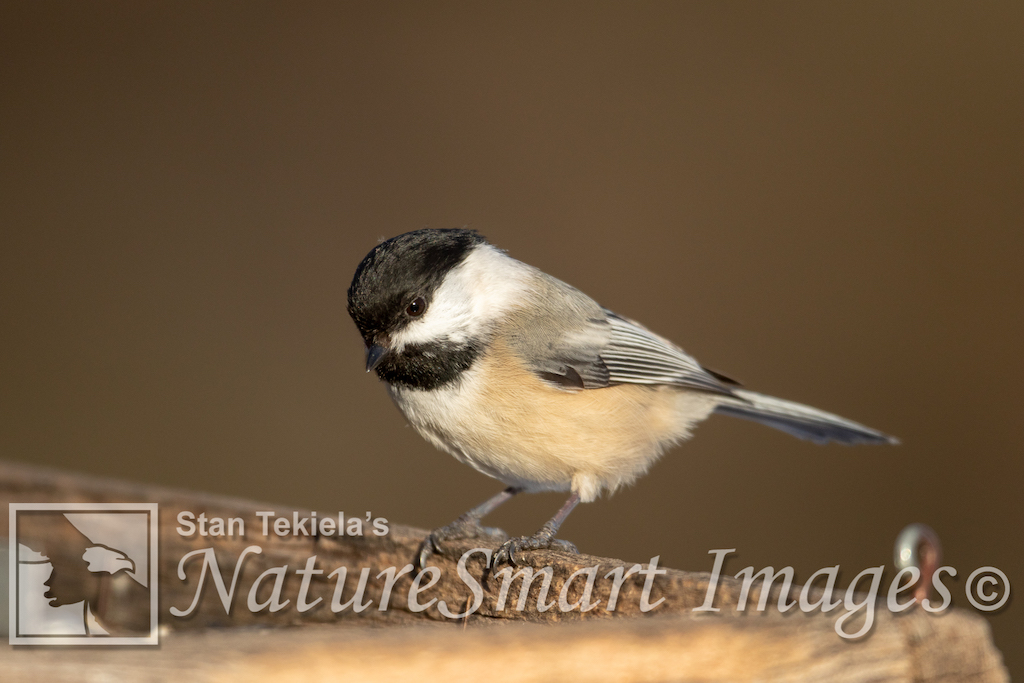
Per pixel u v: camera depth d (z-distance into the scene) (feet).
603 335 24.67
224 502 20.44
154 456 40.93
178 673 11.03
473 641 11.57
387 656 11.27
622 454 24.21
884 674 12.38
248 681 11.03
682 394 26.78
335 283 46.75
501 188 48.08
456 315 22.88
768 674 12.14
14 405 42.47
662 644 11.99
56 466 40.19
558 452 23.21
